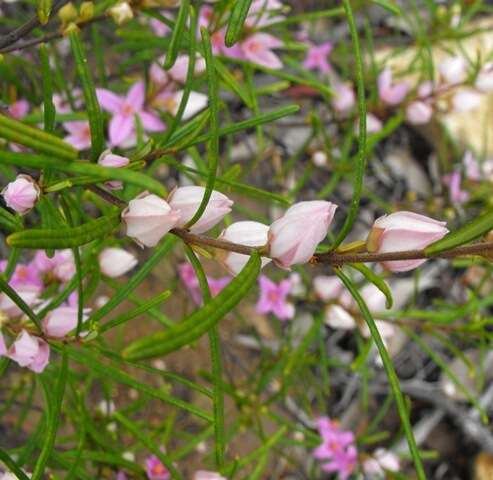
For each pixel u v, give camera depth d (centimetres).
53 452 22
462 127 47
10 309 19
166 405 39
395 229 15
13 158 13
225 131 19
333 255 15
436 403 43
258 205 43
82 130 27
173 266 40
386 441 43
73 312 18
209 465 39
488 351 44
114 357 19
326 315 32
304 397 36
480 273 45
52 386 25
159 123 26
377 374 43
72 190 25
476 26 49
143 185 13
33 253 31
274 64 27
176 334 12
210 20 24
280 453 35
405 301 44
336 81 45
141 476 25
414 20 48
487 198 42
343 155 35
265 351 37
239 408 33
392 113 36
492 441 42
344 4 15
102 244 22
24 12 38
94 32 28
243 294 13
